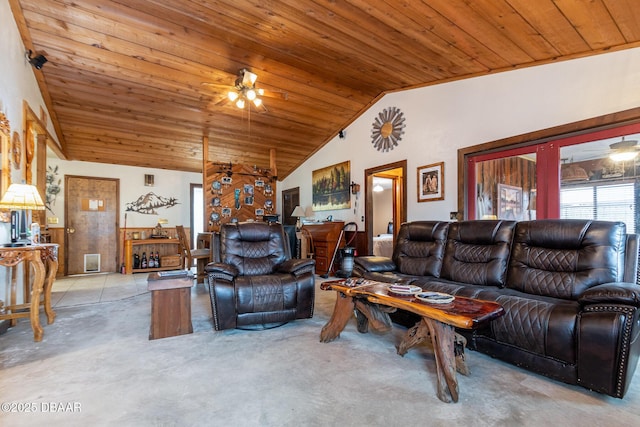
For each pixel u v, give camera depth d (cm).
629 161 296
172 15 332
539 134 354
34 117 397
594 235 247
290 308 318
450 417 168
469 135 423
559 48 313
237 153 708
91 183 668
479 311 196
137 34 363
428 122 479
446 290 279
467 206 428
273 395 189
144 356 245
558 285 248
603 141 312
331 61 416
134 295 458
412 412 172
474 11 266
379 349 260
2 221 306
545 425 161
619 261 236
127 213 699
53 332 299
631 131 293
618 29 265
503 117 388
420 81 469
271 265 364
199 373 217
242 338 285
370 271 358
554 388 198
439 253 348
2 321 295
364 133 593
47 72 413
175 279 291
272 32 353
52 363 232
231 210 634
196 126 582
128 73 428
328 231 598
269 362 234
